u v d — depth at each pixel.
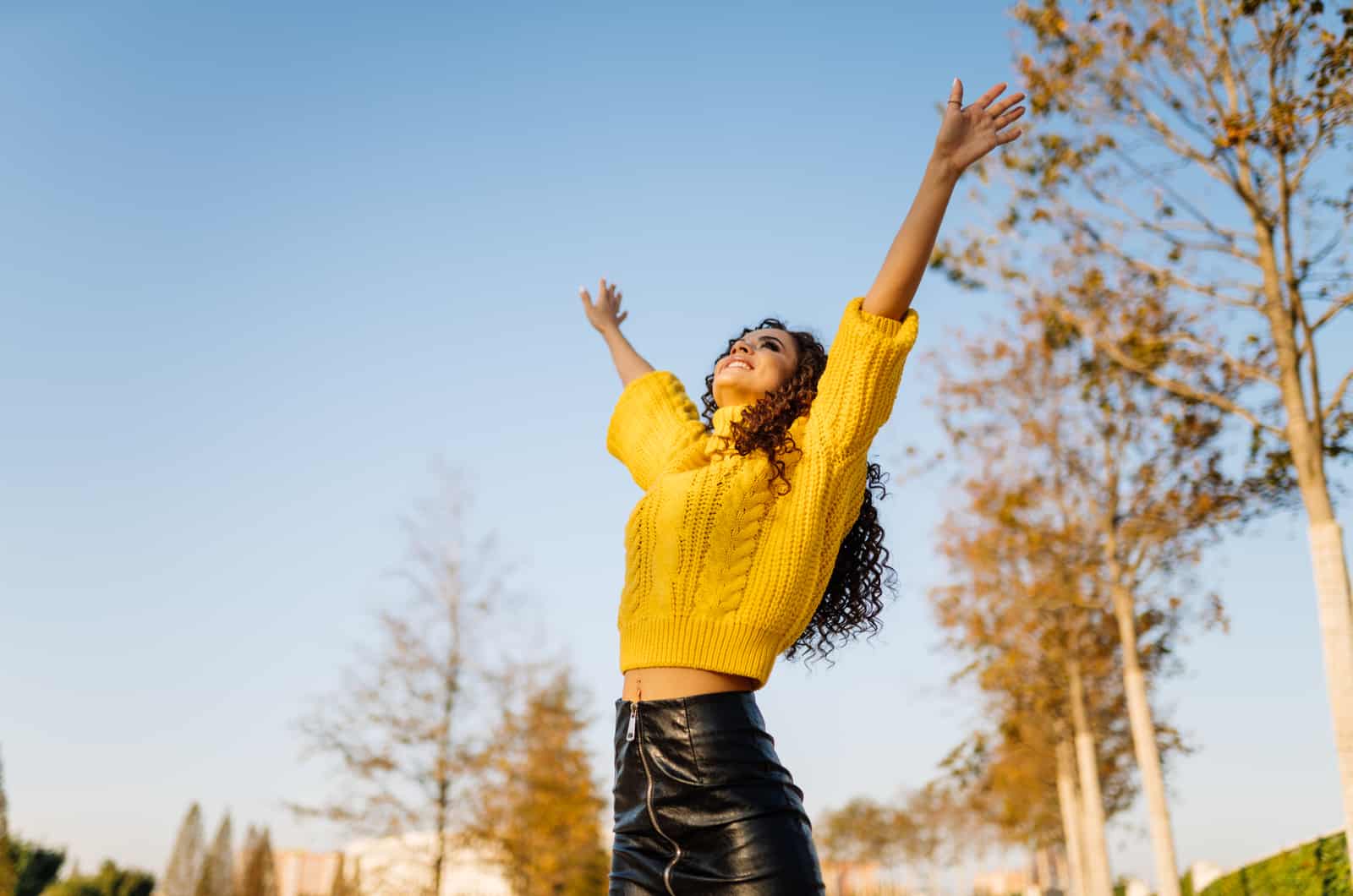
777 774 2.11
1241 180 10.37
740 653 2.16
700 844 2.05
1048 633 20.98
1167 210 11.03
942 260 12.73
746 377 2.48
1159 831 15.69
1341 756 9.06
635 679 2.24
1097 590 18.09
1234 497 14.18
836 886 67.88
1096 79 10.98
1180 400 13.77
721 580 2.19
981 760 25.36
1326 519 9.77
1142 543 16.19
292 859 47.88
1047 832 32.97
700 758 2.08
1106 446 16.23
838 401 2.25
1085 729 21.17
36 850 40.44
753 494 2.23
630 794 2.16
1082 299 12.30
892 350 2.23
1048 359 16.05
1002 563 20.20
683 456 2.58
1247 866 16.73
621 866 2.15
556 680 20.42
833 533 2.28
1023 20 11.16
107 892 42.19
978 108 2.23
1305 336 10.22
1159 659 18.92
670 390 2.81
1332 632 9.38
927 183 2.22
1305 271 10.19
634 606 2.27
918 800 57.66
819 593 2.29
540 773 18.52
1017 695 24.00
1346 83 9.34
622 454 2.78
